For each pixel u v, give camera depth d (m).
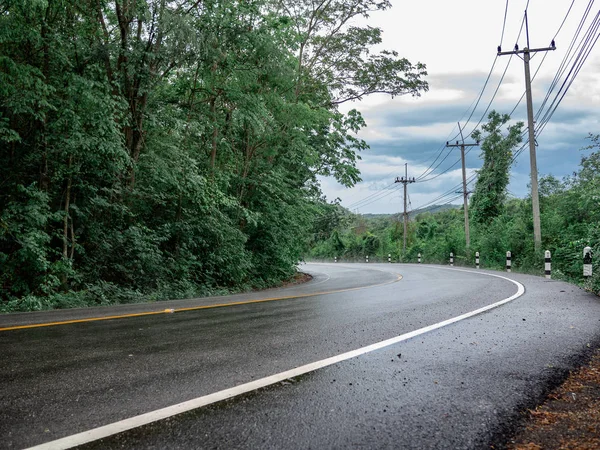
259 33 15.27
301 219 22.14
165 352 4.67
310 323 6.53
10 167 11.26
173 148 14.04
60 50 11.42
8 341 5.21
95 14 13.26
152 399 3.21
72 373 3.86
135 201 14.27
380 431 2.67
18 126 11.39
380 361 4.31
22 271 10.80
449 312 7.51
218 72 16.02
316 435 2.61
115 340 5.29
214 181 16.80
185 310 8.18
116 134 11.77
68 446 2.46
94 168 12.51
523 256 25.84
